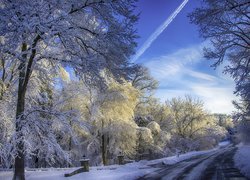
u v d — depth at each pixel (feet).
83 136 108.58
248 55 58.08
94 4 43.60
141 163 90.63
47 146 43.57
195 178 54.08
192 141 209.87
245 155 106.83
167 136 148.15
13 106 52.75
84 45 46.57
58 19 37.24
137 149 127.85
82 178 50.60
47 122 44.86
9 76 62.85
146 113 158.30
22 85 44.68
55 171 58.29
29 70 44.42
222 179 50.47
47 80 52.80
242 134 132.67
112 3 43.11
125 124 104.63
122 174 57.47
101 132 102.42
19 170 42.50
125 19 43.60
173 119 187.73
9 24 35.99
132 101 106.93
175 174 61.67
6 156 42.32
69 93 84.33
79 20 45.24
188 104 216.95
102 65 43.45
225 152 163.63
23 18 34.42
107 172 60.03
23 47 43.34
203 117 216.95
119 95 98.07
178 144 197.98
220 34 53.06
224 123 426.10
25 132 40.32
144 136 124.26
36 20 34.53
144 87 163.43
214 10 48.65
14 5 33.83
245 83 58.23
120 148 110.93
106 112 99.60
